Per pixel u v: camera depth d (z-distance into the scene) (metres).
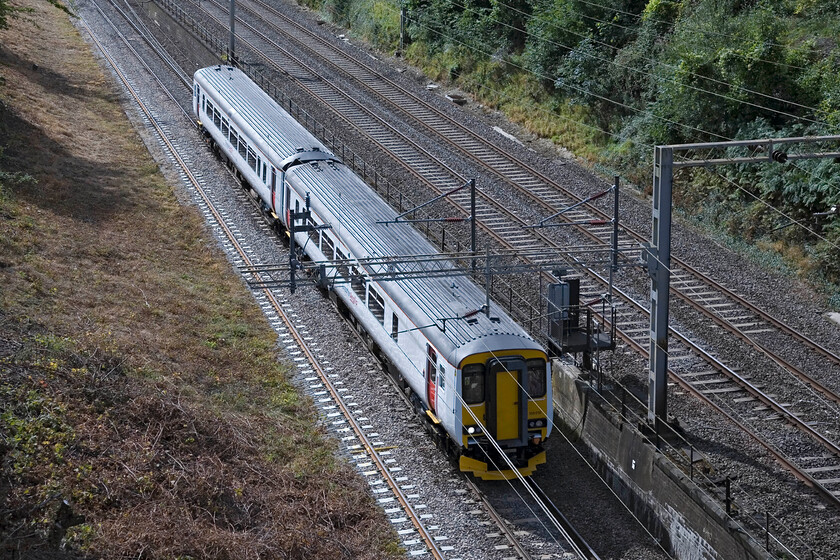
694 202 76.31
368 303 53.78
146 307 56.28
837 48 78.06
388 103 102.62
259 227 72.44
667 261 44.19
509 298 60.00
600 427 46.56
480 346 43.78
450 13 115.69
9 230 60.12
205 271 64.50
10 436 37.53
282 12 145.38
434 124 96.06
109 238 65.69
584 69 92.94
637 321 58.19
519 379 44.00
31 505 34.53
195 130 93.12
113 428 40.59
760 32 76.44
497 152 88.25
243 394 49.78
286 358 54.78
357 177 66.94
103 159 81.88
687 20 85.00
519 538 40.56
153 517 36.03
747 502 41.34
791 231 68.25
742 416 48.38
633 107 88.31
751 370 52.56
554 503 44.03
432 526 40.72
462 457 44.00
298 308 60.69
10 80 95.31
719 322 57.81
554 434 50.00
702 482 42.47
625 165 83.62
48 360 43.62
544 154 89.62
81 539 33.91
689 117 79.19
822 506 41.44
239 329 56.84
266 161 71.00
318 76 111.56
